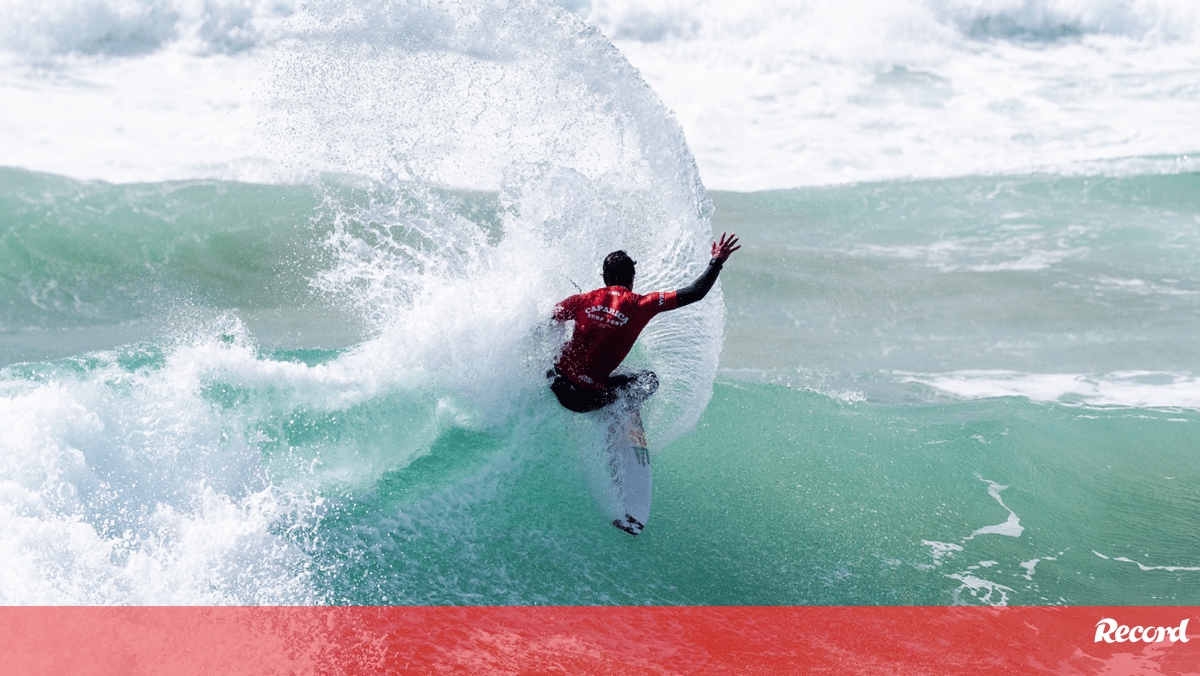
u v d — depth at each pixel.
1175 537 8.26
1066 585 7.41
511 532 7.11
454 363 8.14
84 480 6.50
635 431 7.88
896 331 14.70
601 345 7.54
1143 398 11.90
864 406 10.92
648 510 7.57
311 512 6.91
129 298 14.27
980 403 11.20
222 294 14.58
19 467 6.36
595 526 7.34
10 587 5.60
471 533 7.01
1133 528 8.38
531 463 7.75
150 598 5.82
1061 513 8.58
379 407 8.10
